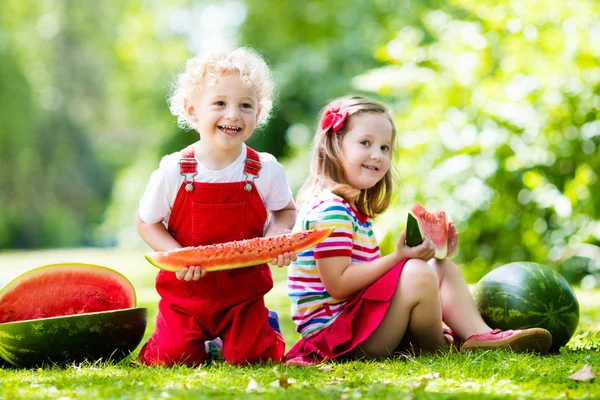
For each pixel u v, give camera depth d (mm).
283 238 4832
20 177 37750
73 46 39281
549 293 5266
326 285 5098
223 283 4984
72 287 5316
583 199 11641
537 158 11781
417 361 4645
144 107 36438
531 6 11445
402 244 4988
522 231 12375
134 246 38625
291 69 26391
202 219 5078
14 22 36062
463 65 12211
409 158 12406
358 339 4922
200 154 5141
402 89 13055
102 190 44188
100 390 3812
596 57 11008
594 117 11367
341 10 26391
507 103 11766
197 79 5129
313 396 3617
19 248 38688
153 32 34938
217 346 5145
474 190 12211
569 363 4531
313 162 5668
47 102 39375
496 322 5328
